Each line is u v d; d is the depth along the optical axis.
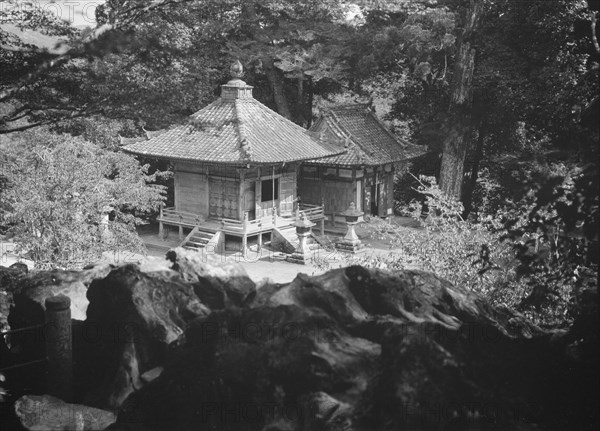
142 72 15.12
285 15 46.00
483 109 41.34
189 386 7.26
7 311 11.09
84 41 13.30
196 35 25.62
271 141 38.59
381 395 6.59
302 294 7.89
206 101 40.84
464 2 44.19
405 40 42.28
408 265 18.58
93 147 25.52
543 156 8.56
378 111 68.31
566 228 7.62
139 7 14.69
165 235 40.50
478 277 15.59
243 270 9.98
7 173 23.19
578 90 28.70
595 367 7.36
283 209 40.28
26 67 13.01
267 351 7.13
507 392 6.95
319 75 43.72
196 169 39.09
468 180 48.59
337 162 41.34
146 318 8.57
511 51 37.16
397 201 50.12
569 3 31.64
